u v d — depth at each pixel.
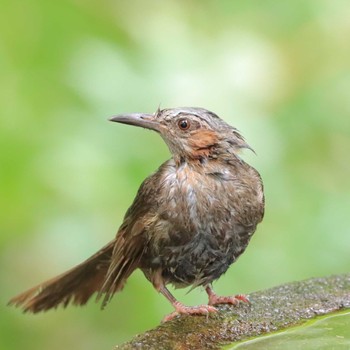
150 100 13.57
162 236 10.92
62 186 12.91
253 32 14.23
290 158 13.70
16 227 13.02
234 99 13.74
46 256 13.29
